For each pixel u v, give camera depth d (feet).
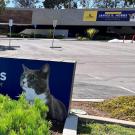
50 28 265.13
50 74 25.63
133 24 248.73
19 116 13.47
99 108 30.35
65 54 111.04
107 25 252.83
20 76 26.63
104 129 24.23
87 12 253.65
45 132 12.94
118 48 152.25
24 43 169.99
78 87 47.21
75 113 27.17
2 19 256.73
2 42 174.09
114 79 58.29
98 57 103.35
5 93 27.02
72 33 266.98
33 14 257.75
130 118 27.25
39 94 25.90
